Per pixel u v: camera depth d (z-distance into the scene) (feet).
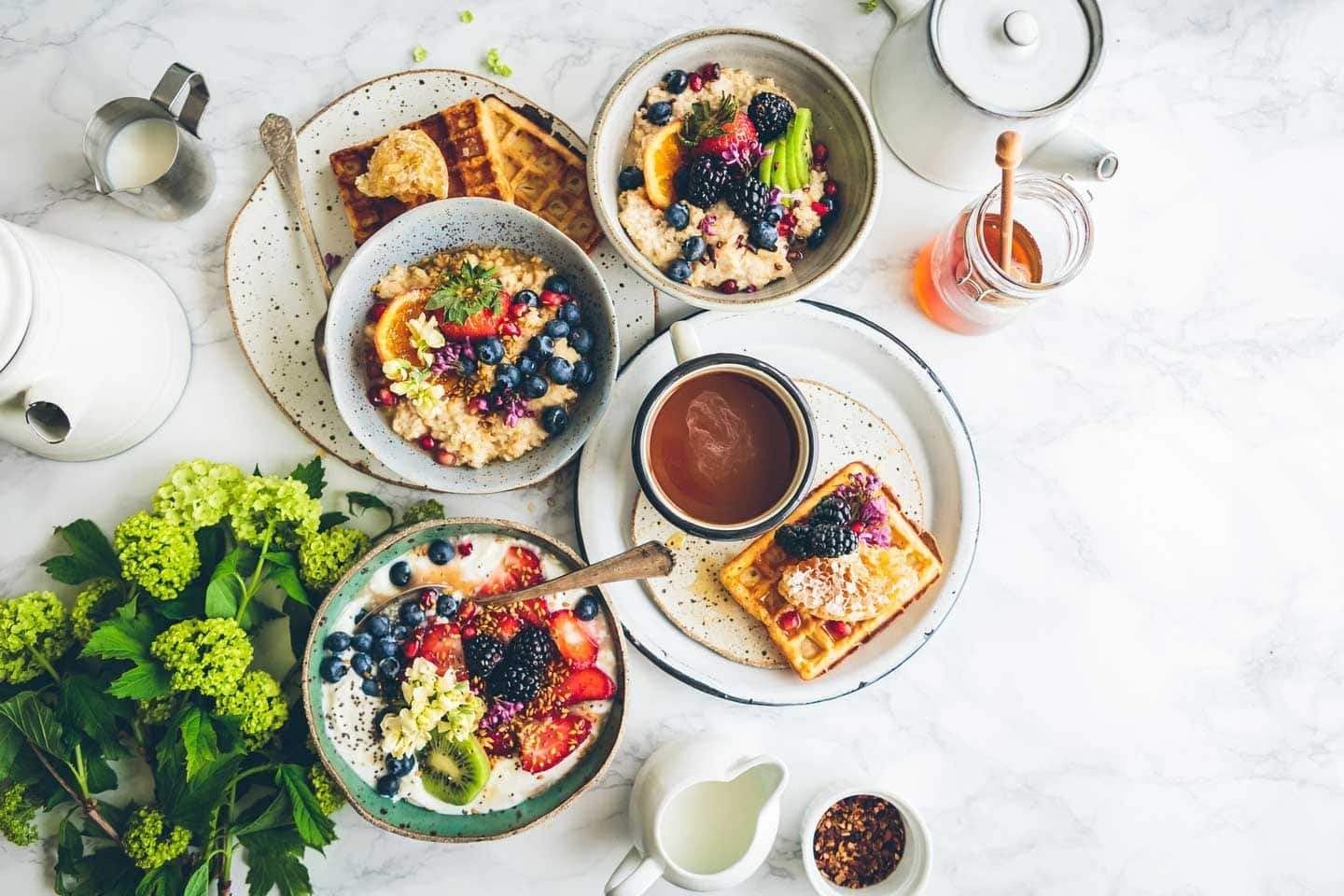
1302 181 2.53
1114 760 2.50
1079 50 2.22
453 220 2.21
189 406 2.35
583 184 2.36
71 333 2.07
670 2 2.44
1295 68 2.52
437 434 2.23
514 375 2.21
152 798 2.32
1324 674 2.52
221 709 2.12
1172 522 2.52
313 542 2.21
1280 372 2.52
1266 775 2.52
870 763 2.46
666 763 2.26
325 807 2.18
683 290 2.18
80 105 2.36
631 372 2.34
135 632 2.13
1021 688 2.48
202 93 2.28
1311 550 2.52
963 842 2.48
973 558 2.47
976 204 2.28
